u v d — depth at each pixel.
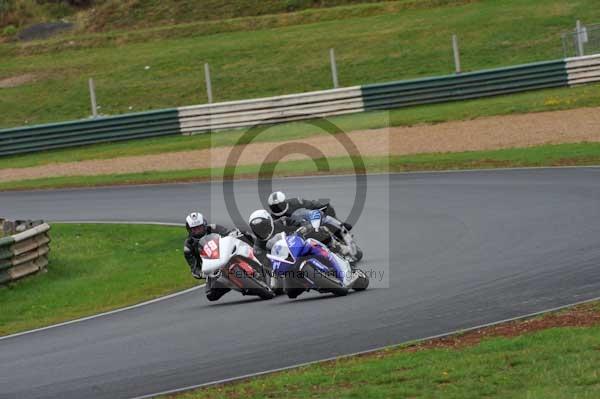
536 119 91.25
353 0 166.38
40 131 107.50
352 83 126.19
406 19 149.62
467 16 146.00
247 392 26.58
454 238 50.34
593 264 39.56
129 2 175.88
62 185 86.62
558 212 53.44
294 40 145.88
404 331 32.41
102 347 35.56
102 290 50.84
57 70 146.75
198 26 159.62
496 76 106.69
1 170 99.06
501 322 32.12
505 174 69.50
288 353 31.08
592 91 100.81
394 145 88.00
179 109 107.44
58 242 65.12
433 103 106.88
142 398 27.48
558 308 33.16
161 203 73.81
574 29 130.88
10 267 53.81
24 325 44.78
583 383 24.41
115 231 66.31
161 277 52.09
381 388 25.61
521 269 40.50
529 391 24.00
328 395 25.47
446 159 78.44
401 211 60.41
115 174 89.25
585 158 71.88
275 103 105.81
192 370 30.23
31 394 29.48
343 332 33.06
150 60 145.38
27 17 177.38
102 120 107.75
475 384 25.12
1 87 141.88
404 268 44.12
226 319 37.81
